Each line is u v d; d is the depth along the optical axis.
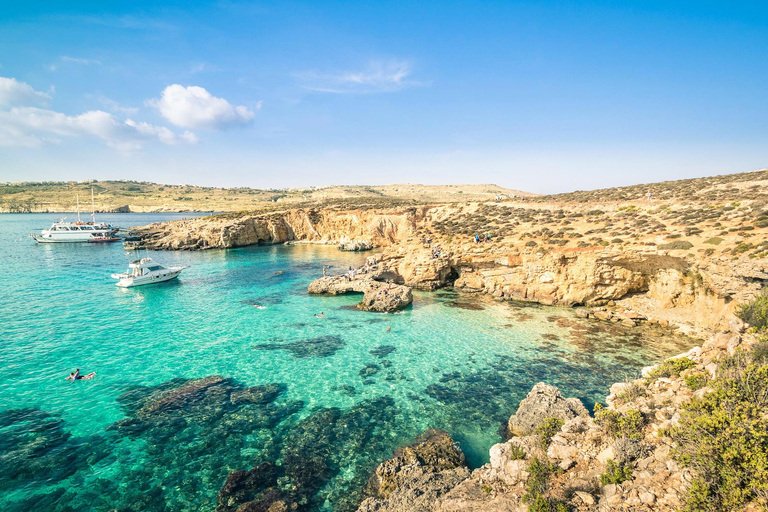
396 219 78.00
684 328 28.17
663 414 11.52
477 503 9.87
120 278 45.06
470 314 34.06
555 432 12.45
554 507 8.67
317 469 13.83
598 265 33.84
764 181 45.09
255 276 51.50
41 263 58.84
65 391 19.45
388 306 35.03
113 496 12.44
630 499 8.48
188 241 80.25
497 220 54.72
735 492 7.59
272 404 18.44
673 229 34.09
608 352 25.02
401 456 14.27
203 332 29.03
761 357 12.07
